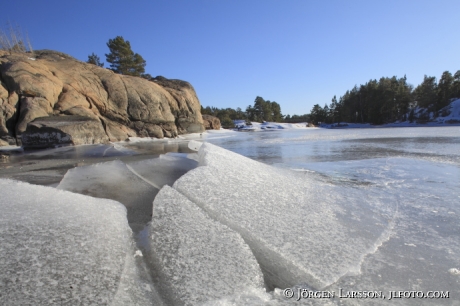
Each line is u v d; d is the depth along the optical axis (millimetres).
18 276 1443
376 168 5555
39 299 1312
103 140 13352
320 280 1629
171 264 1725
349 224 2467
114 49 30625
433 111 52156
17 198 2422
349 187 3961
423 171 5125
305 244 2020
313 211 2693
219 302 1405
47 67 15203
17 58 14250
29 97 12516
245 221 2305
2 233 1818
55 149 10141
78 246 1758
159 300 1458
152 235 2055
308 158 7441
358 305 1415
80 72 16875
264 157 7793
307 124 57250
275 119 79375
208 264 1709
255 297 1462
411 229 2451
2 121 11633
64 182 3918
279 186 3408
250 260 1765
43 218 2082
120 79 18453
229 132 32469
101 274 1543
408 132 21125
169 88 24672
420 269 1782
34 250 1667
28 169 5617
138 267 1746
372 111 57188
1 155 7375
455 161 6234
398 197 3447
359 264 1817
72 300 1329
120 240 1936
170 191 2781
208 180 3184
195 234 2031
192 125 25203
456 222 2613
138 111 18422
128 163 5555
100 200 2691
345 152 8727
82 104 15062
